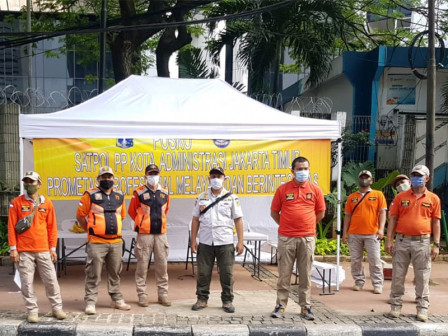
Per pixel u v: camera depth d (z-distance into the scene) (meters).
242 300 7.27
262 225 9.62
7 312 6.44
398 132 14.41
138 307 6.78
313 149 8.37
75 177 7.80
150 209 6.74
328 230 11.77
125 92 8.78
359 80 16.14
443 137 13.71
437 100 15.62
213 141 8.36
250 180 8.40
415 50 15.05
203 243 6.68
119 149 8.04
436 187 13.73
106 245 6.46
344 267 9.97
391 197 12.95
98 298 7.22
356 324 6.29
